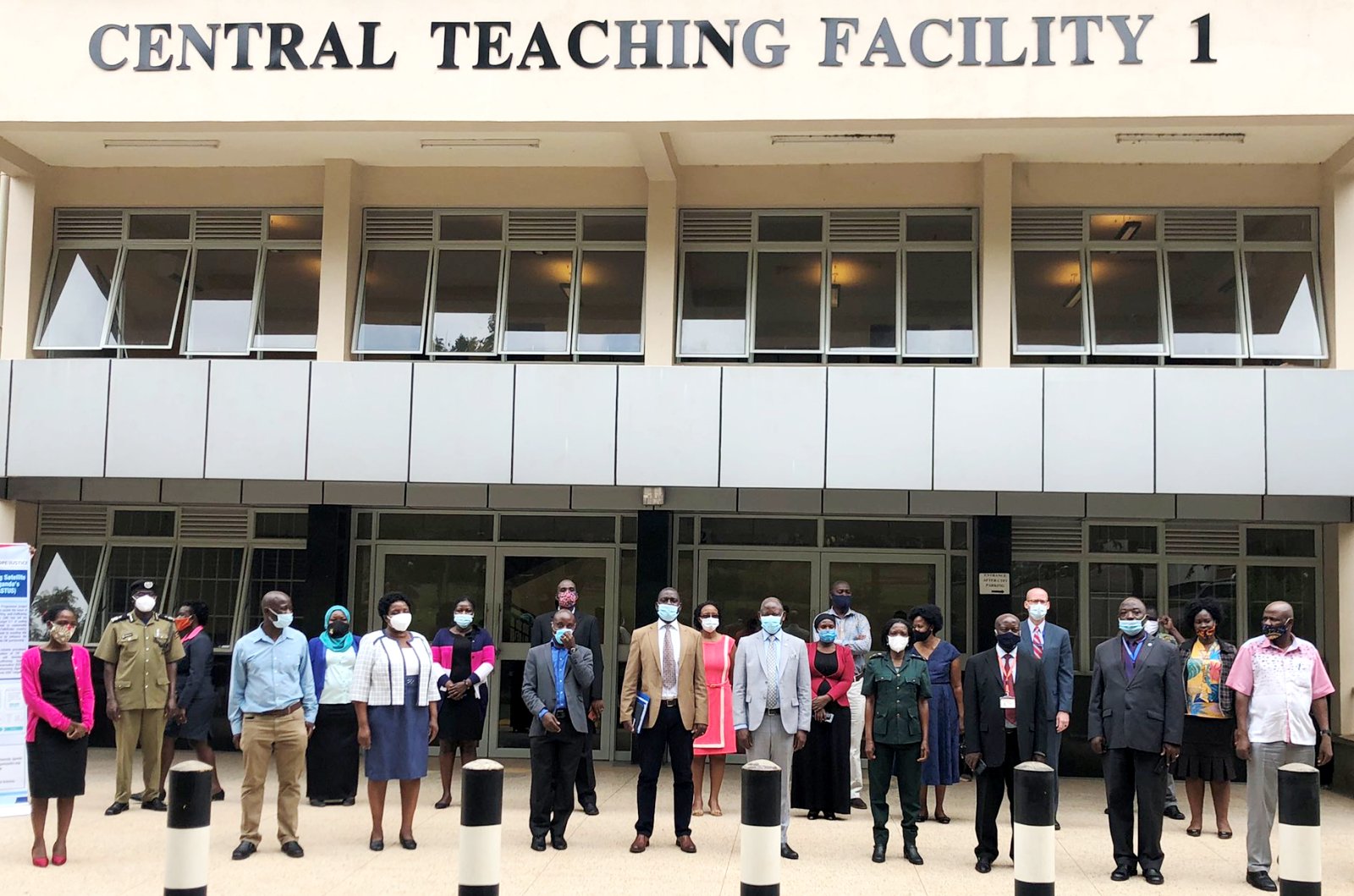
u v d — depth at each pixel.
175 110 13.16
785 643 9.51
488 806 7.20
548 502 14.04
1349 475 12.46
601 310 14.59
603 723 14.38
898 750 9.34
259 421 13.31
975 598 14.04
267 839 9.80
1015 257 14.35
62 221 15.17
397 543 14.78
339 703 11.41
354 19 13.09
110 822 10.40
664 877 8.63
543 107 12.89
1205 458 12.55
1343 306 13.53
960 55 12.63
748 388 12.94
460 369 13.20
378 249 14.90
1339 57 12.28
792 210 14.59
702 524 14.59
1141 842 8.80
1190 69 12.42
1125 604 9.09
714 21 12.84
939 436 12.77
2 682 9.05
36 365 13.56
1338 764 12.98
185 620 11.55
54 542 15.12
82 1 13.32
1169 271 14.20
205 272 15.05
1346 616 13.23
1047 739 8.94
